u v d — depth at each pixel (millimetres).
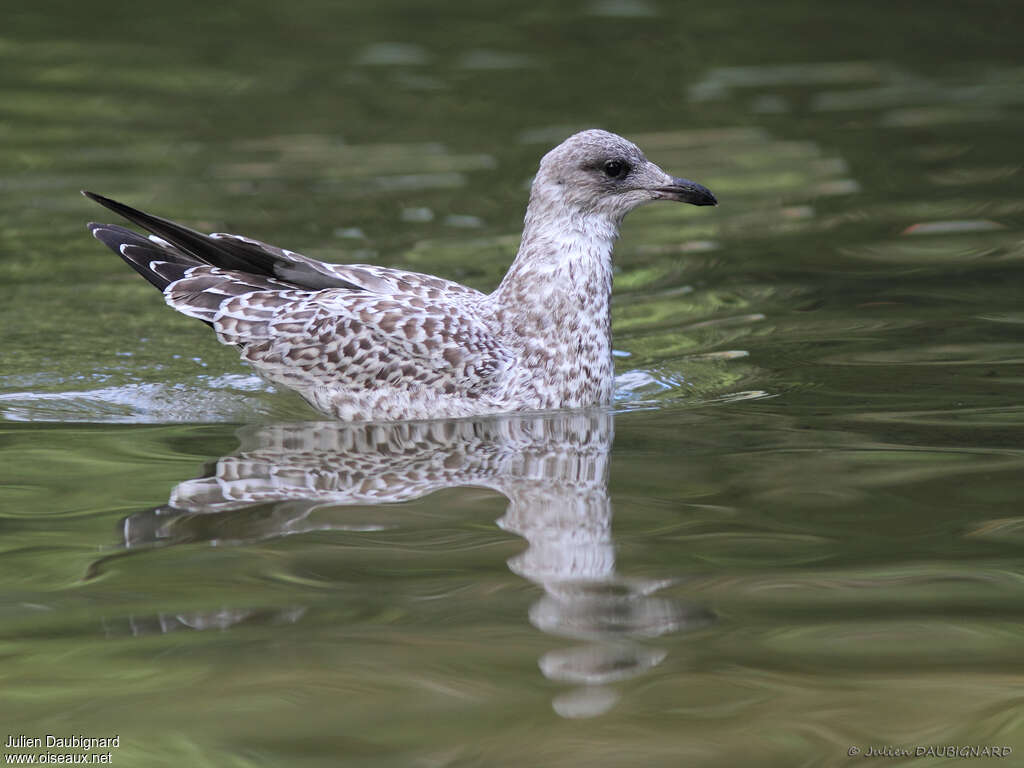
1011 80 25344
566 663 6973
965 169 20281
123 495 9531
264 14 30312
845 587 7871
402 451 10742
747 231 17953
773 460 10219
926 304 14781
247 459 10461
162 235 12375
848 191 19469
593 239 12328
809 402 11867
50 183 19672
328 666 6941
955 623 7379
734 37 28688
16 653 7094
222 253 12539
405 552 8422
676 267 16750
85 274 16469
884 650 7102
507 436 11180
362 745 6230
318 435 11289
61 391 12578
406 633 7309
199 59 26875
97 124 22734
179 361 13688
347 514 9125
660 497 9422
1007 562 8164
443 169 20516
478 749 6184
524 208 18719
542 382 12086
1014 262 16109
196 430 11422
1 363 13375
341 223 17953
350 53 27422
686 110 23719
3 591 7855
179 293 12297
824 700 6605
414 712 6504
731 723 6398
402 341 11938
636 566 8188
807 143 21828
